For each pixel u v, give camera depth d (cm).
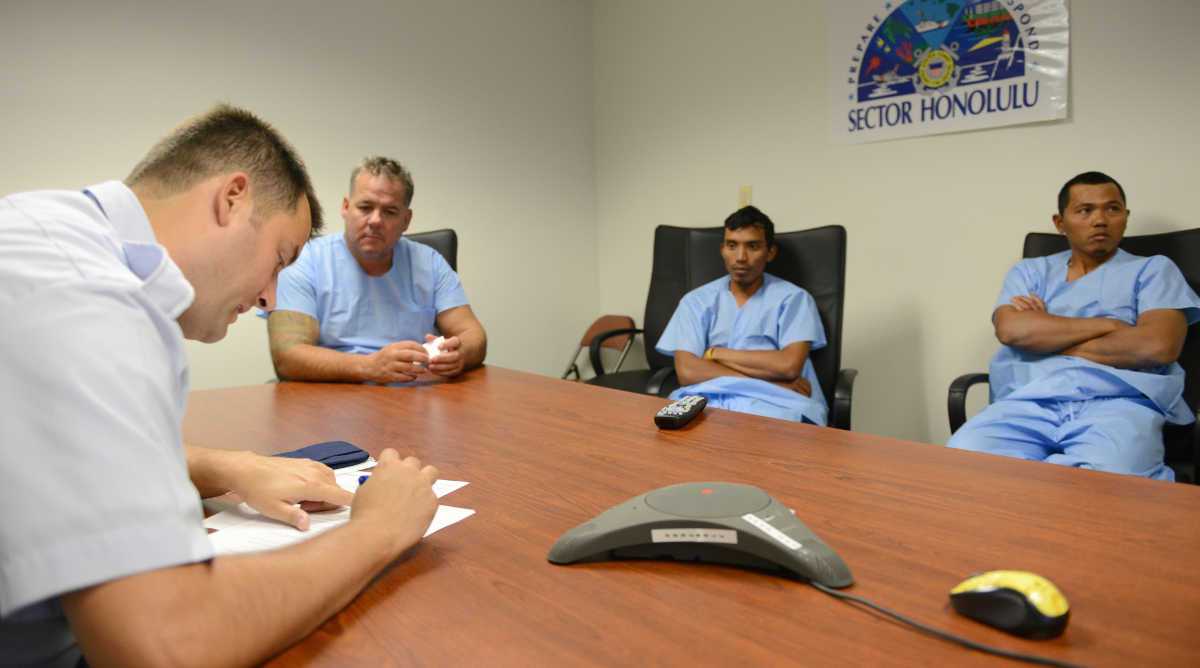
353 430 115
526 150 349
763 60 301
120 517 41
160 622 41
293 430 116
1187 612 50
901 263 269
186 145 60
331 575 53
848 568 58
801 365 216
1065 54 223
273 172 66
